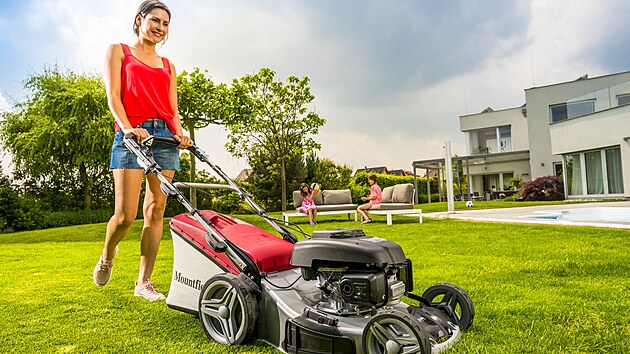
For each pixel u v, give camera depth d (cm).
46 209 2184
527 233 833
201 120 1560
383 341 233
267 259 306
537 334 290
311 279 277
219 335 302
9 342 307
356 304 254
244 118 1585
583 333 291
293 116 2167
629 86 1892
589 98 2081
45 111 2183
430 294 317
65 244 1064
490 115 3331
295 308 274
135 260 688
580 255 571
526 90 2928
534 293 394
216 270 324
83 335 319
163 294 444
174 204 2230
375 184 1249
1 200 1828
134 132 349
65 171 2236
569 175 2275
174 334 316
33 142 2047
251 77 2075
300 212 1316
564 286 421
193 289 338
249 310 279
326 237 277
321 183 2739
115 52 373
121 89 375
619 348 264
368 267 260
